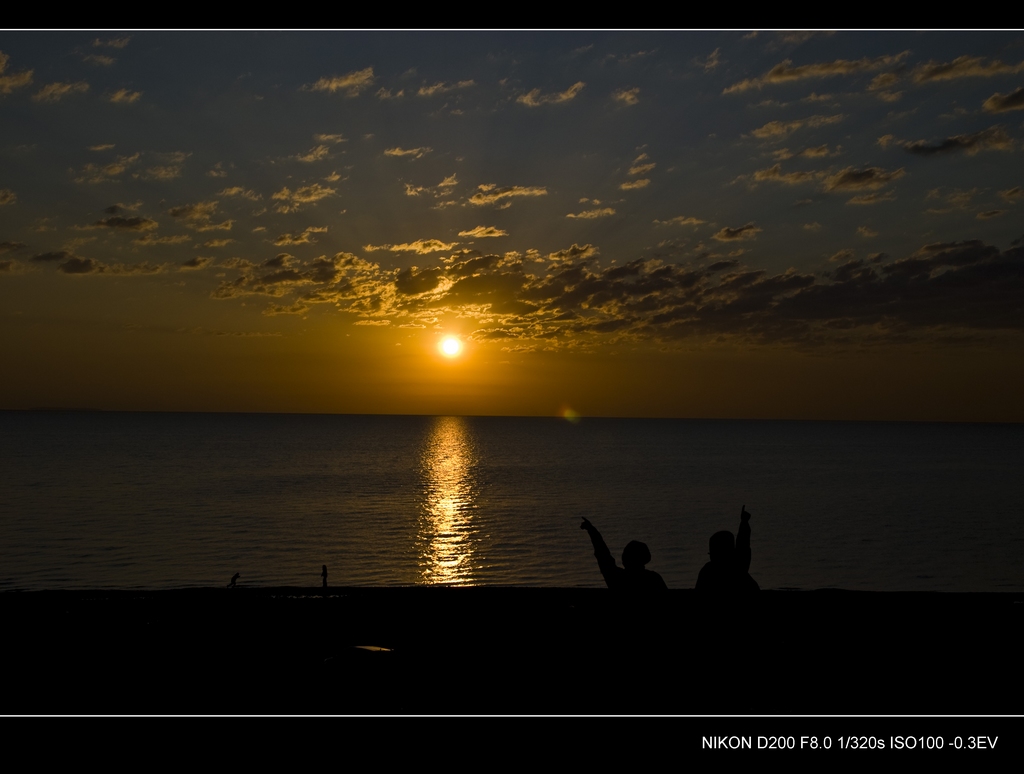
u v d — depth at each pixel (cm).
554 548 6334
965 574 5475
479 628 782
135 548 6306
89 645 734
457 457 19000
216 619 830
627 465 16412
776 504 9519
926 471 15162
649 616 549
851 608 874
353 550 6247
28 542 6594
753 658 544
